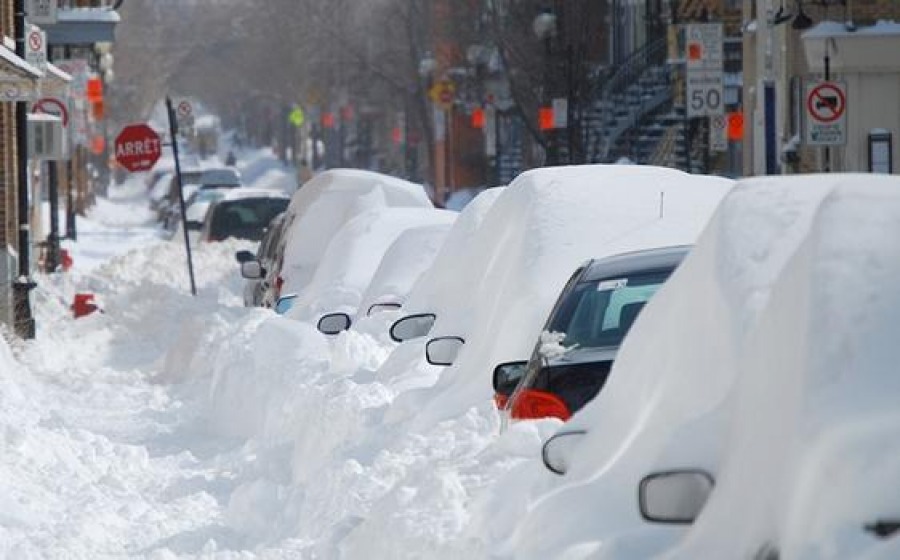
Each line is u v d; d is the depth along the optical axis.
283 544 23.62
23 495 27.73
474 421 23.27
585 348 20.98
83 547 25.20
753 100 98.25
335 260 44.97
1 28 58.88
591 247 25.20
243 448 34.47
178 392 46.59
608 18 142.38
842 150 81.44
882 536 10.68
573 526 14.52
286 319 39.34
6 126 60.31
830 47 80.06
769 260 13.81
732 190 14.84
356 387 29.25
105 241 140.88
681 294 14.65
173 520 27.86
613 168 26.55
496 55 147.50
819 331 11.64
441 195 160.25
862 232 12.13
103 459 33.22
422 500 18.39
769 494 11.68
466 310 28.44
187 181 180.88
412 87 189.12
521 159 157.75
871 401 11.23
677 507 12.98
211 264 85.19
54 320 63.06
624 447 14.77
